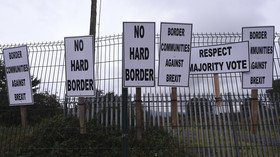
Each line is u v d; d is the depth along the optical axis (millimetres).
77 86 10086
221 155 10562
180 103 10867
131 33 9523
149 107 10914
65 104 11461
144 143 10570
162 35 10008
